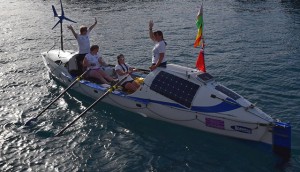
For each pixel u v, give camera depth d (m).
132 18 33.62
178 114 11.41
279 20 30.34
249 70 17.41
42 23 31.88
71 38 26.23
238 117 10.21
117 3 43.59
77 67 15.23
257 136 10.08
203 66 11.40
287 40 23.41
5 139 11.32
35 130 11.92
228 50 21.52
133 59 20.39
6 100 14.44
